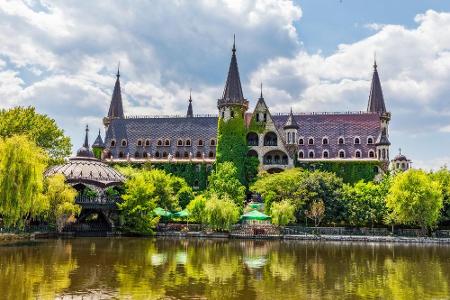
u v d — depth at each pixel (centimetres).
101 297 2841
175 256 4922
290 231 7944
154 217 8188
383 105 13588
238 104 11738
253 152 11994
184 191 10106
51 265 4047
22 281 3284
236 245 6419
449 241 7206
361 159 11888
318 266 4334
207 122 13188
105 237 7444
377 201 8312
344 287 3294
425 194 7531
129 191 7869
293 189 8581
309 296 2984
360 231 8012
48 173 8362
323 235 7719
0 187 5247
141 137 13300
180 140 12975
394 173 10081
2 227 6291
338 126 12581
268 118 11950
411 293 3094
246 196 11450
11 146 5347
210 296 2931
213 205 7700
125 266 4091
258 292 3081
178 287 3192
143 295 2917
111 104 15138
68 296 2850
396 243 7019
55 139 9400
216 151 11844
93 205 7738
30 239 6469
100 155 12925
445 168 8825
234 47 12194
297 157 12075
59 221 7112
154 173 9125
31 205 5659
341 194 8456
